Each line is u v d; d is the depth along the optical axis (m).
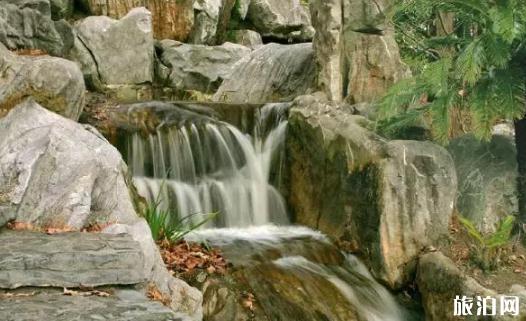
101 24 10.47
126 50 10.60
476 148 7.71
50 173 4.95
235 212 7.71
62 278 3.87
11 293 3.70
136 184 7.12
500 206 7.06
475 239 6.64
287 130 8.04
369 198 6.77
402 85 7.02
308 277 6.11
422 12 7.48
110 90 10.33
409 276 6.58
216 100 10.92
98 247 4.15
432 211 6.75
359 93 8.64
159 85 11.28
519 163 7.24
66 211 4.83
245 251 6.34
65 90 6.35
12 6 8.72
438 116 6.80
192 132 7.80
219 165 7.90
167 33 12.23
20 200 4.79
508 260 6.54
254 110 8.41
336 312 5.80
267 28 13.85
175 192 7.35
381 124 7.44
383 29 8.72
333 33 8.73
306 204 7.72
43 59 6.43
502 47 6.34
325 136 7.43
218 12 12.77
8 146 5.28
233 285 5.58
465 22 7.75
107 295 3.81
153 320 3.37
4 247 4.04
